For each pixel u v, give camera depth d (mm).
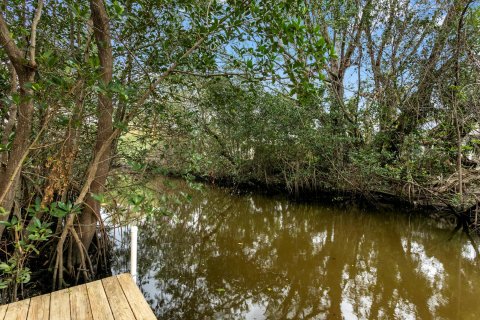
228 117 10500
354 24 9375
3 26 2453
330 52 3070
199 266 5543
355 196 10328
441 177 8367
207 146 11328
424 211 9102
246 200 11922
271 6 3531
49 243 4707
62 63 3461
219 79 5090
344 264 5914
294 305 4359
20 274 3250
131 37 4496
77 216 4277
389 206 9742
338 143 9875
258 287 4863
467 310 4289
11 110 3072
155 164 5242
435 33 8297
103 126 4168
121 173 5414
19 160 2754
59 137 4082
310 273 5438
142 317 2596
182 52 4410
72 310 2678
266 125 11094
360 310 4258
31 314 2607
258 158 12461
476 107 7023
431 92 8445
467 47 7316
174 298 4457
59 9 3668
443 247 7027
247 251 6422
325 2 8398
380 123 9312
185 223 8391
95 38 3854
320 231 8164
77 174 5125
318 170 10969
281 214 9969
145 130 4992
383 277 5367
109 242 5355
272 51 3582
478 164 8219
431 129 8547
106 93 2725
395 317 4082
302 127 10141
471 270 5770
